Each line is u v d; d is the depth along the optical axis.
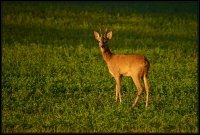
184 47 90.12
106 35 59.50
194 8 139.50
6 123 51.03
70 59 78.44
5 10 121.12
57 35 99.38
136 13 124.69
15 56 80.44
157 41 95.44
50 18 113.94
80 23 111.44
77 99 58.94
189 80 66.06
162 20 116.38
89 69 72.12
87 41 93.75
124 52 83.88
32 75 69.00
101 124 50.53
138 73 56.25
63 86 63.69
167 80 66.81
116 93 57.59
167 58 79.69
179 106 56.09
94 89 62.56
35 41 93.12
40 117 52.94
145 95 60.44
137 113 53.81
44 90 62.19
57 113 54.28
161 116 52.56
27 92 60.94
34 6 129.38
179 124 50.91
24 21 111.38
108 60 58.09
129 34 102.06
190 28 109.50
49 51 84.25
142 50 85.31
